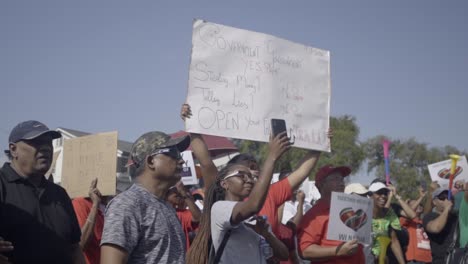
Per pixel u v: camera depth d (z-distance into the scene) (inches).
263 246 152.2
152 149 130.1
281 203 183.3
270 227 158.2
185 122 164.9
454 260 243.3
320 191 202.4
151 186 129.4
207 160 178.9
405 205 343.0
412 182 1503.4
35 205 131.3
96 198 188.2
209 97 170.6
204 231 154.7
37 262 127.2
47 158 135.3
